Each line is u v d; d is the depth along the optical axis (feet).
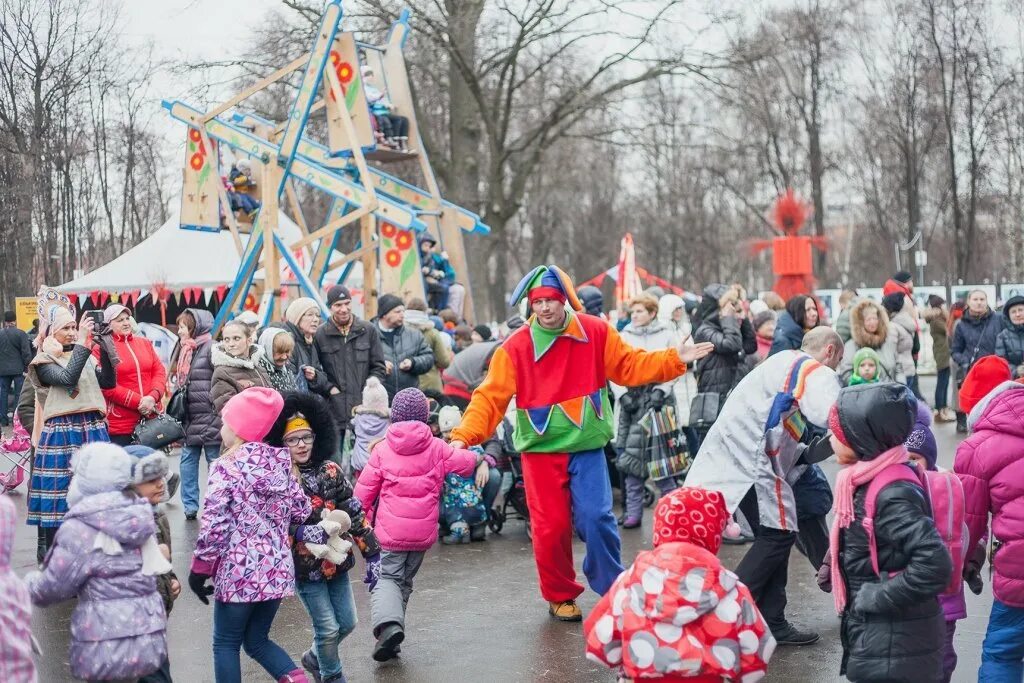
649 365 21.22
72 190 91.04
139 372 30.81
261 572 15.90
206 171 49.24
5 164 78.79
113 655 14.11
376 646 19.69
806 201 140.56
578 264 183.52
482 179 117.50
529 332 21.61
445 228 53.78
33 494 26.76
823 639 20.92
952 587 15.21
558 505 21.80
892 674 13.01
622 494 36.58
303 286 44.45
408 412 20.22
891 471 13.16
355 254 50.21
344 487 17.38
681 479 34.17
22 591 12.57
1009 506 15.58
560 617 22.50
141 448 15.80
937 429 52.80
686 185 164.04
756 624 12.26
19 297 75.66
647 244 178.50
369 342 33.58
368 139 48.39
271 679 19.15
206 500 15.79
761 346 42.93
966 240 133.69
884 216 155.33
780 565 20.35
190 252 73.15
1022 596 15.55
